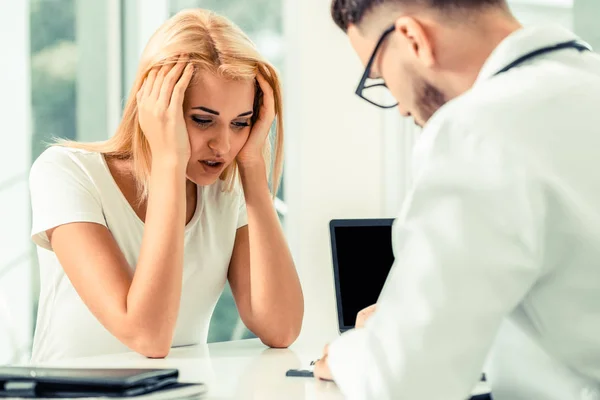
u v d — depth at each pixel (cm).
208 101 160
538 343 90
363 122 288
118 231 169
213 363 143
